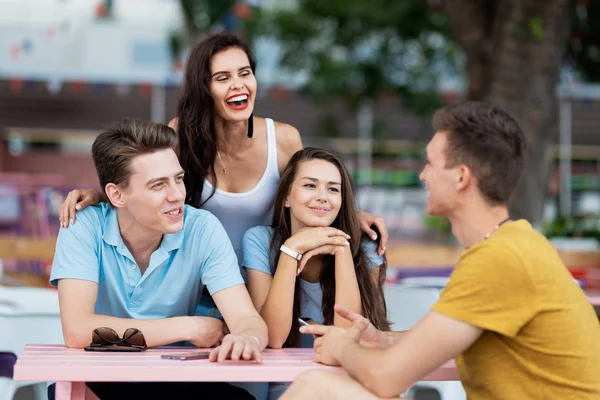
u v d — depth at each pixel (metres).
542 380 2.01
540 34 6.74
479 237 2.13
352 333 2.26
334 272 2.89
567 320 1.99
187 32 11.17
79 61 9.23
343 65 10.51
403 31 10.38
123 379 2.06
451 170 2.11
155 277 2.65
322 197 2.84
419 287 3.89
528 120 6.84
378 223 3.07
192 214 2.73
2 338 3.26
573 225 6.97
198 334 2.46
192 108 3.10
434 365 2.01
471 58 7.21
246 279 3.04
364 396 2.03
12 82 9.16
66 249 2.57
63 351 2.37
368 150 13.42
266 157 3.24
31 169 14.66
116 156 2.46
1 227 9.98
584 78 9.81
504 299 1.97
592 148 14.07
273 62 10.67
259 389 2.99
